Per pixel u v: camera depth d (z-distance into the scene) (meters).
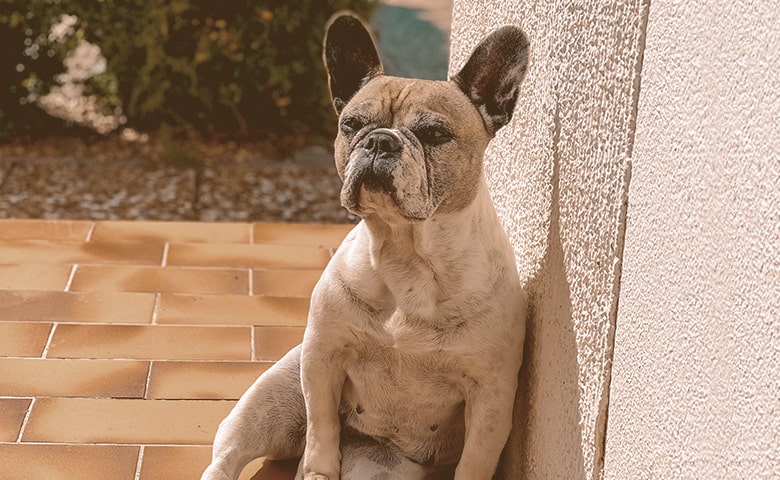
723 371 1.79
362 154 2.72
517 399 3.25
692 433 1.92
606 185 2.38
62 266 5.33
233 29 8.28
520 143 3.35
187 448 3.74
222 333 4.68
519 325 3.02
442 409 3.15
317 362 3.08
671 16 2.03
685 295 1.95
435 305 2.92
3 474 3.49
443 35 12.05
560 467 2.73
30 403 3.96
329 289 3.03
